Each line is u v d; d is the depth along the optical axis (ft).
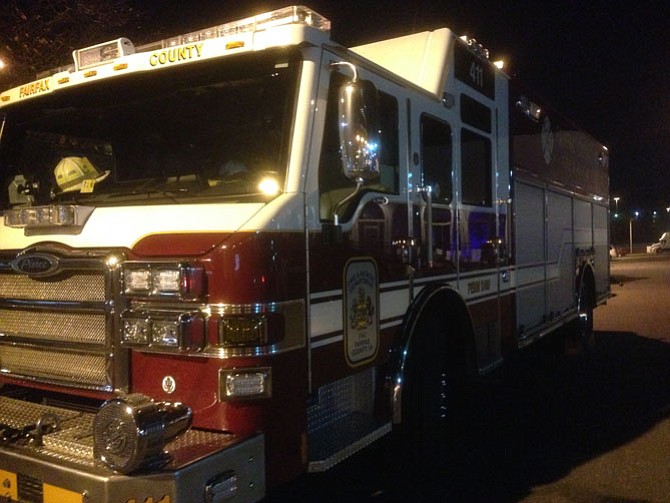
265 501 15.56
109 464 9.68
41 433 10.91
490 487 16.31
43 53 32.40
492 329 20.02
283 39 11.69
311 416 12.57
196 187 12.41
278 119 11.93
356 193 12.48
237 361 10.55
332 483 16.61
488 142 20.11
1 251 12.66
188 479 9.55
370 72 13.91
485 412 22.63
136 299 11.03
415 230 15.47
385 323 14.19
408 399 15.01
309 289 11.70
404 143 15.17
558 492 15.98
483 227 19.43
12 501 10.66
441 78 17.12
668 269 110.22
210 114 12.64
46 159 14.53
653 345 35.14
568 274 29.17
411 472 15.92
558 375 28.14
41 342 12.09
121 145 13.61
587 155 33.14
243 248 10.56
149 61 12.83
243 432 10.64
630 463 17.85
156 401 10.57
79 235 11.84
